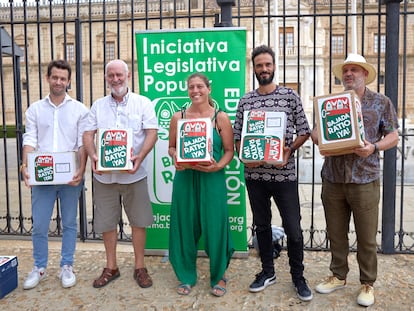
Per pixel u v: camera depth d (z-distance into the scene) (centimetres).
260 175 320
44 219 346
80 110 347
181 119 318
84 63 2262
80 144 347
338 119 283
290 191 317
